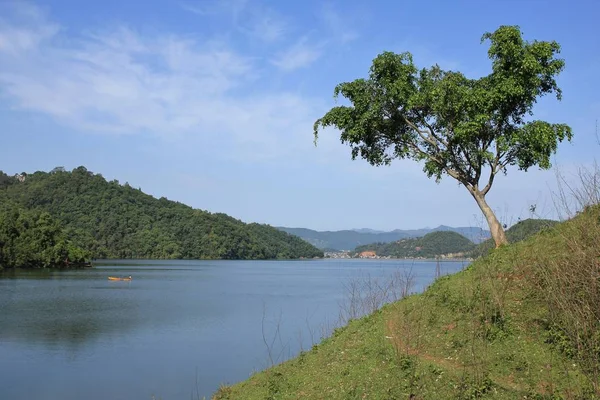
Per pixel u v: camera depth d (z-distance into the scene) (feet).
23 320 116.88
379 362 38.52
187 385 64.03
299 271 383.04
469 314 39.55
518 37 50.70
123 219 582.35
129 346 87.61
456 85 52.95
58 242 342.85
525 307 37.11
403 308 47.85
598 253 33.42
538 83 50.29
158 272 335.26
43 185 599.16
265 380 46.47
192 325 109.29
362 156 62.54
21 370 71.92
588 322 30.78
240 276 311.47
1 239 314.55
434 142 56.70
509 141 50.80
